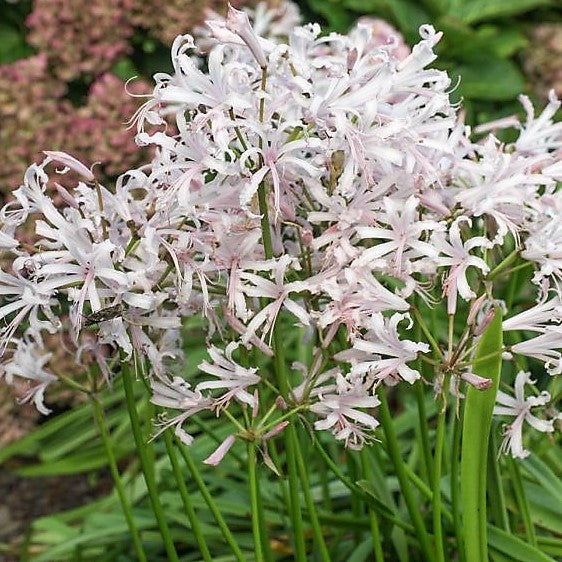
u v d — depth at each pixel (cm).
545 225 152
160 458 239
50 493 271
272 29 287
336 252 148
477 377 146
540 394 158
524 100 164
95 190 154
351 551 190
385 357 152
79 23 294
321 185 149
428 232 152
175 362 168
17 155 274
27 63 282
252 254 149
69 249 146
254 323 148
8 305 149
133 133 279
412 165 148
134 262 150
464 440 153
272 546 198
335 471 161
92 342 160
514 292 181
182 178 146
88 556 213
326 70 154
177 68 147
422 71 152
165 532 165
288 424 156
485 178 155
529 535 173
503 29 397
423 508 183
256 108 146
